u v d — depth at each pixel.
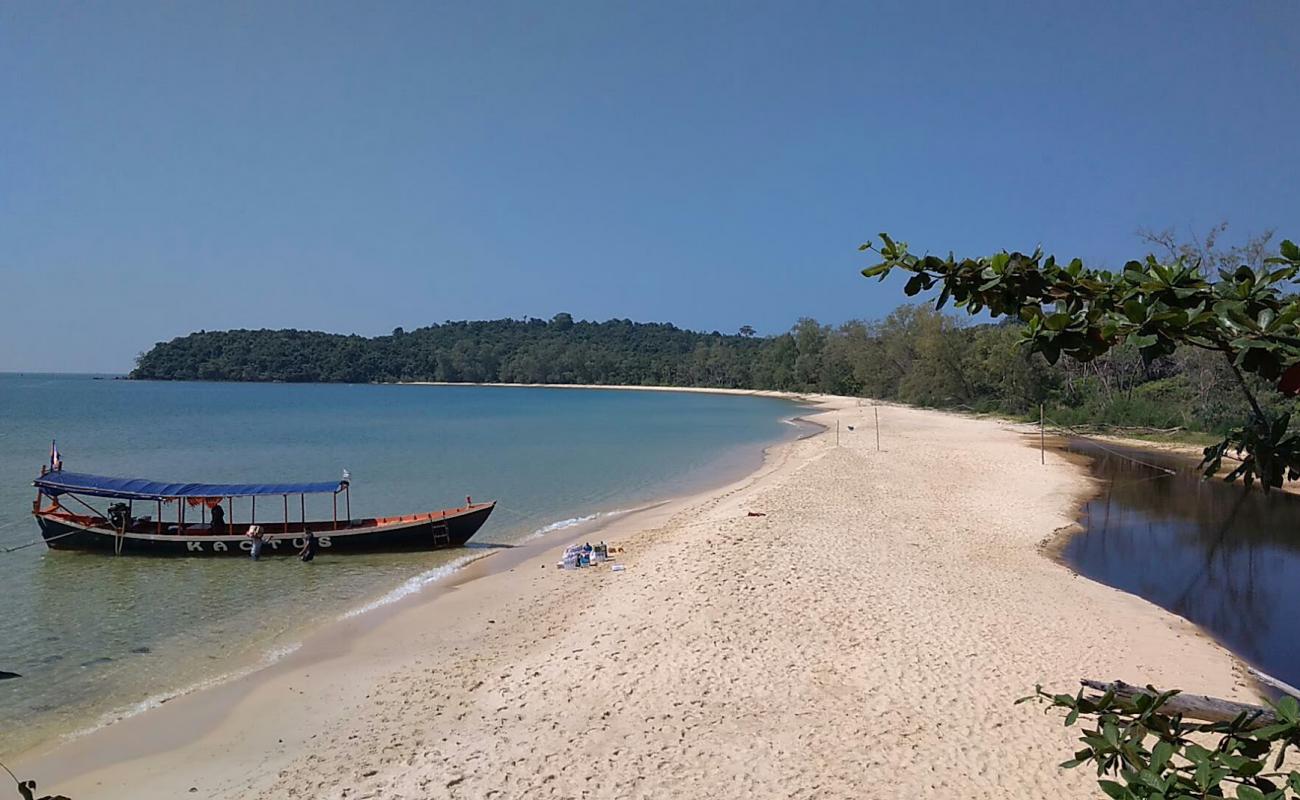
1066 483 32.88
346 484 24.55
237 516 30.52
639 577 18.17
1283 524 25.44
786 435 63.47
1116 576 19.53
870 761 9.68
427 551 23.58
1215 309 2.79
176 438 58.25
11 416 79.38
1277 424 3.19
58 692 13.20
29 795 3.10
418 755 10.36
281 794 9.62
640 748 10.15
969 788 9.06
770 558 18.73
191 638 15.98
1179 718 3.40
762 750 9.99
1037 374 66.88
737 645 13.34
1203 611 16.89
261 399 118.75
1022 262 3.31
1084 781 9.16
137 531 23.58
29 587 19.94
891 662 12.61
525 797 9.16
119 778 10.30
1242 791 2.64
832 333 140.75
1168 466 37.81
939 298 3.54
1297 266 2.83
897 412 80.44
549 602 17.47
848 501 27.33
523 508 31.06
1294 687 12.59
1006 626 14.45
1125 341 3.02
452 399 129.62
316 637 15.92
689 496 33.41
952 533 22.72
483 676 13.09
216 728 11.73
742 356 180.75
